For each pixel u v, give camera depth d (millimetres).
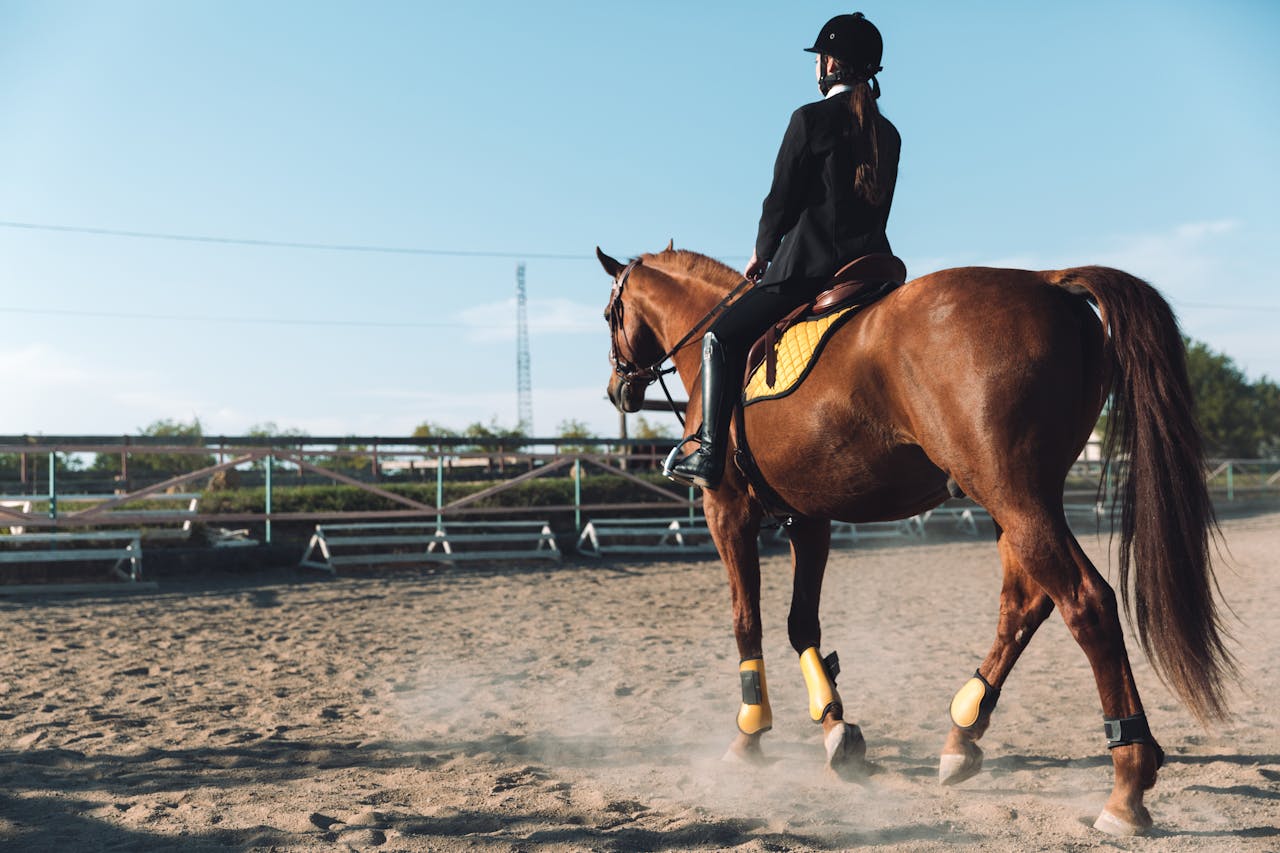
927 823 3229
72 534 11875
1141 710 2963
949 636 7992
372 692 5941
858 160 3650
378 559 13602
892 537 19062
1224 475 30188
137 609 9812
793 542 4188
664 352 4988
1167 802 3428
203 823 3305
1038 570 2920
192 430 33250
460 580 12430
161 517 12562
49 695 5812
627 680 6246
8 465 22203
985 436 2955
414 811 3455
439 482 14836
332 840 3102
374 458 15281
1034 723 4832
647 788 3768
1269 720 4797
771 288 3793
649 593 11180
